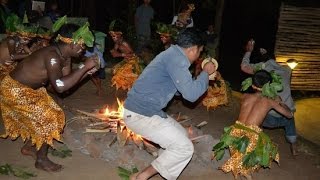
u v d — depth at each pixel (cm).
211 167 516
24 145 495
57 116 431
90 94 756
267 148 455
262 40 1628
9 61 513
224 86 725
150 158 505
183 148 405
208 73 398
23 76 417
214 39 1085
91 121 579
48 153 498
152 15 1074
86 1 1389
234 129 468
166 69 394
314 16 971
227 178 494
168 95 405
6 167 447
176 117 643
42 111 422
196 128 597
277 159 470
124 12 1411
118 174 469
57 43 419
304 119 825
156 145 516
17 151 499
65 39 409
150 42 1048
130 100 408
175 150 405
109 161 495
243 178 492
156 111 406
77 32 405
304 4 1038
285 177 528
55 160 485
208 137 558
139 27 1070
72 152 512
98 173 466
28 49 518
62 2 1462
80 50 416
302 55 985
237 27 1695
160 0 1603
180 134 406
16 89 415
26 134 433
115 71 733
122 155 500
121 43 725
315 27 976
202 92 393
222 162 527
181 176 485
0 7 864
